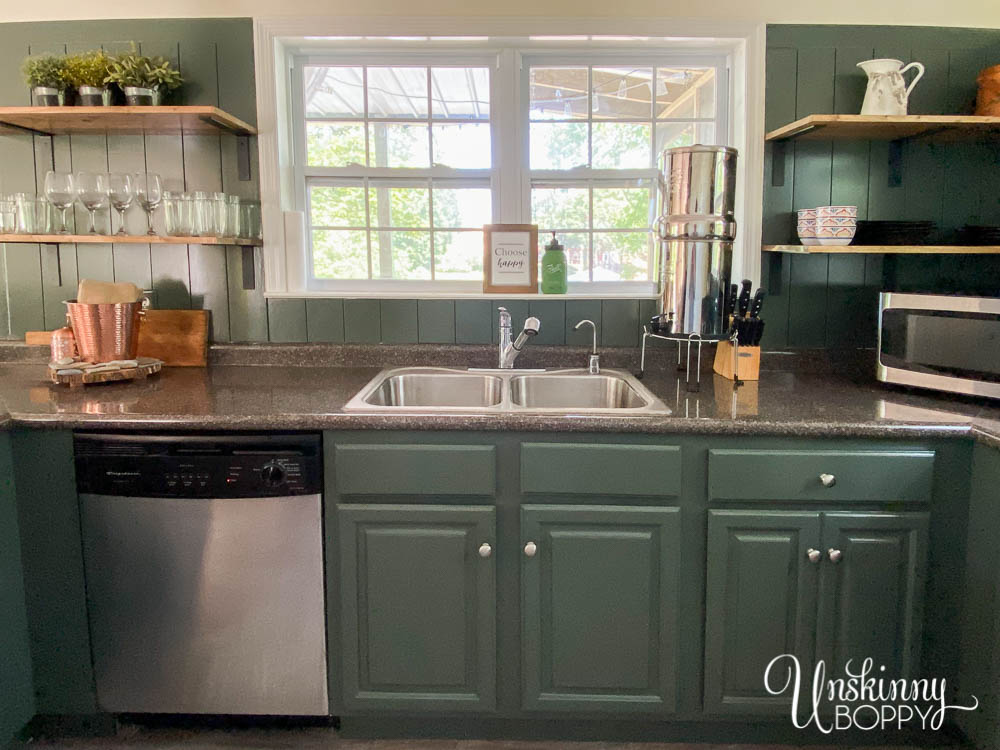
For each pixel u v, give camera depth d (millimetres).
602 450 1780
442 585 1838
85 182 2182
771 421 1763
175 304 2498
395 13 2361
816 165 2402
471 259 2586
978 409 1895
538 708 1888
